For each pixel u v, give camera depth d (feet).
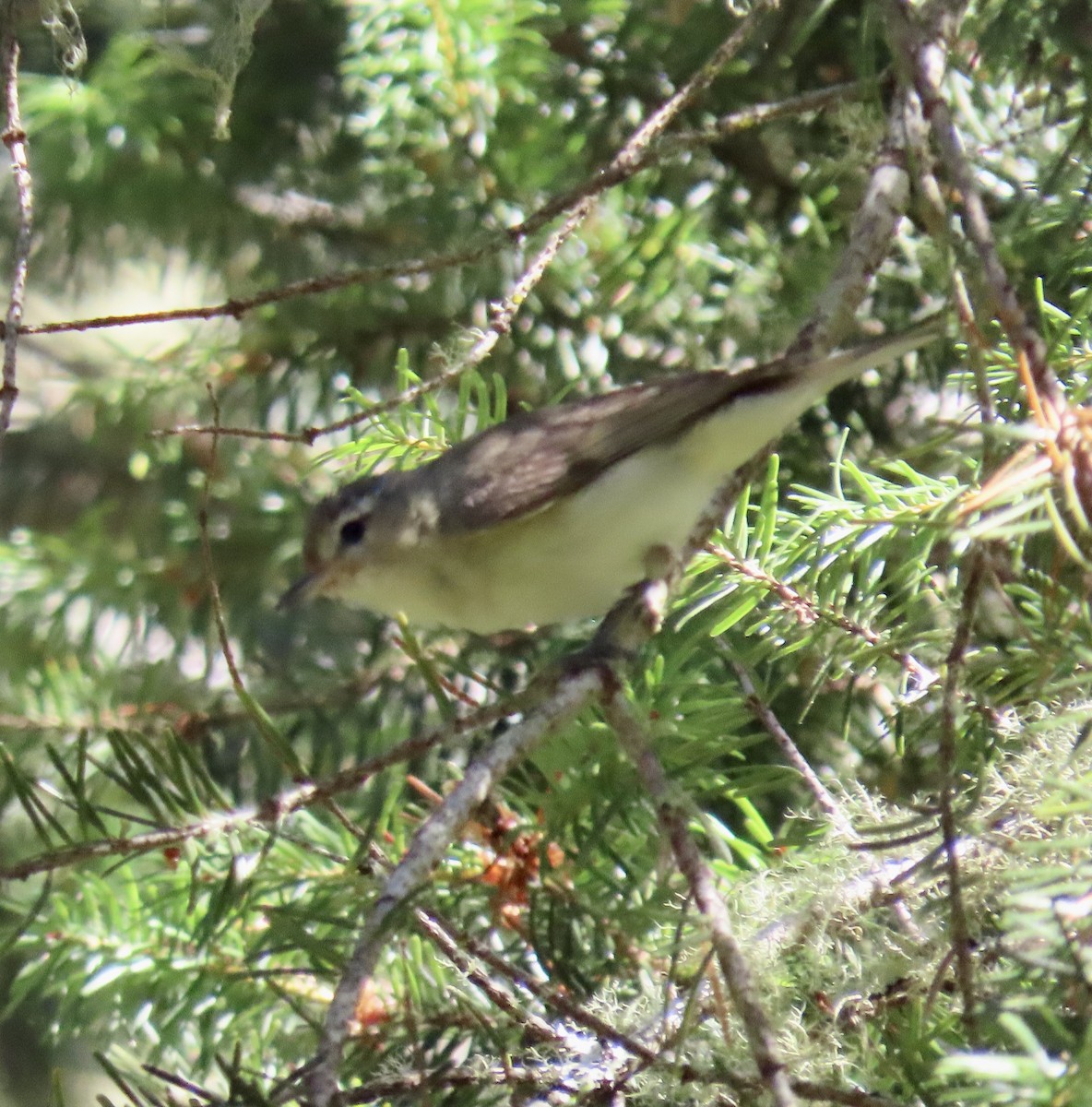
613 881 19.45
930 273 26.76
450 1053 18.80
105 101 33.42
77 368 43.37
